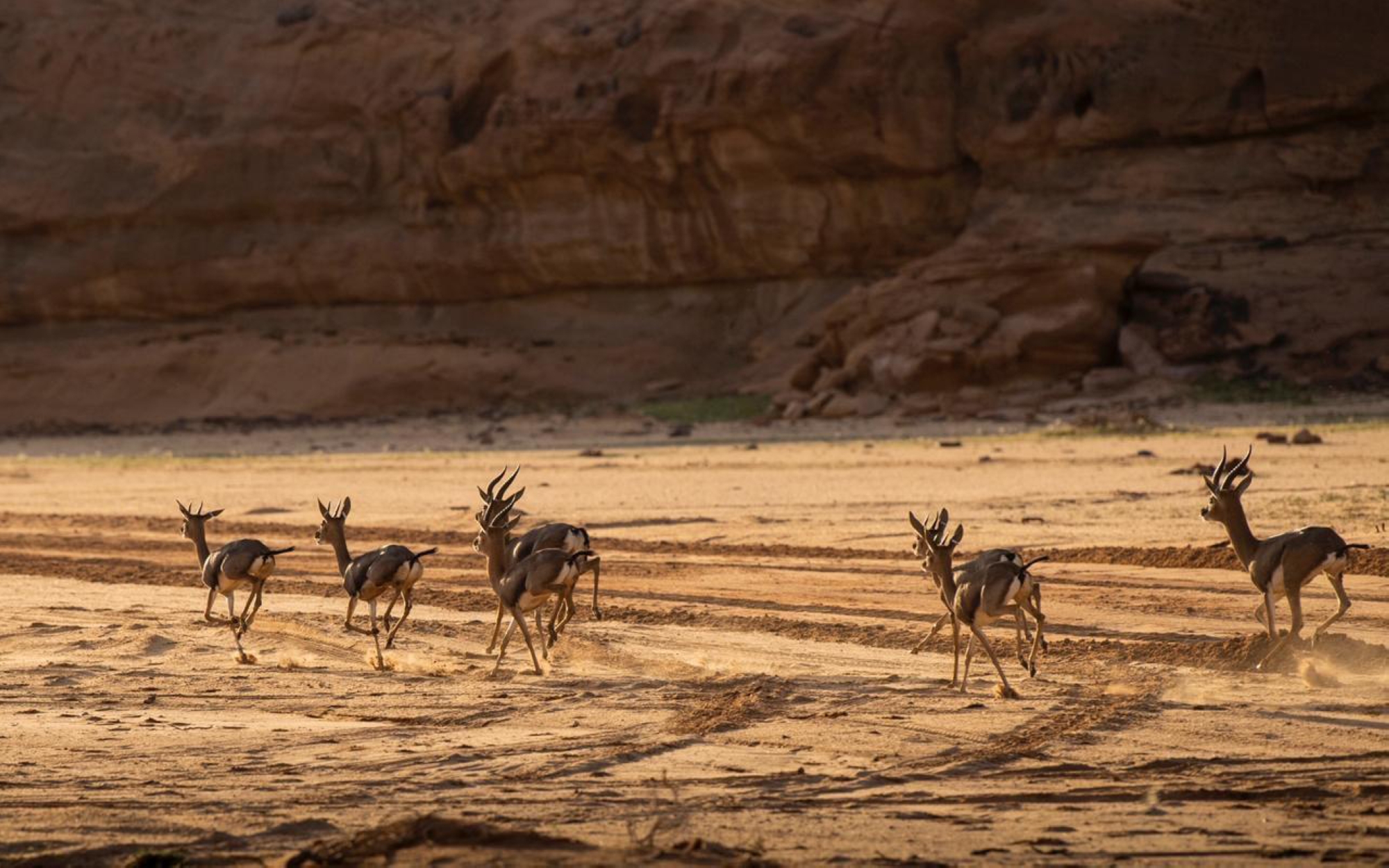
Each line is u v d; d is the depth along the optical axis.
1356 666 44.06
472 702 43.47
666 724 39.31
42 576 81.25
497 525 49.41
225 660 52.38
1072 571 68.50
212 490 143.00
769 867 24.19
